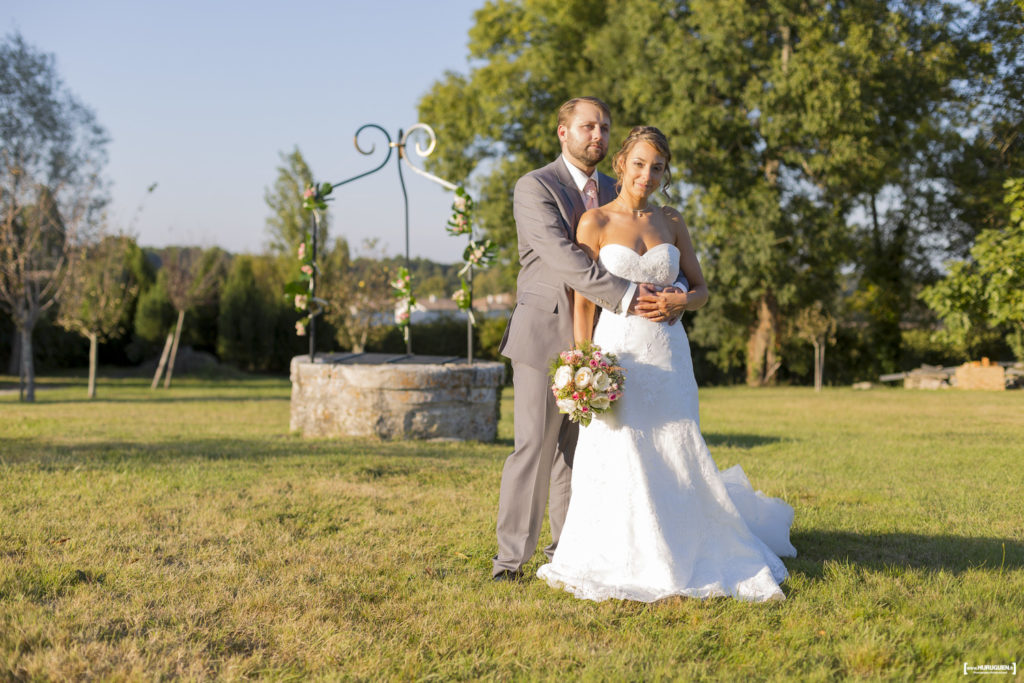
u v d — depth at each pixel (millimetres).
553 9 27891
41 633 2668
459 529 4348
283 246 33344
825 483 6336
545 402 3479
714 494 3367
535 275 3582
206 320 31859
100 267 21031
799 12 23531
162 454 7098
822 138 23078
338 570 3545
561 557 3400
